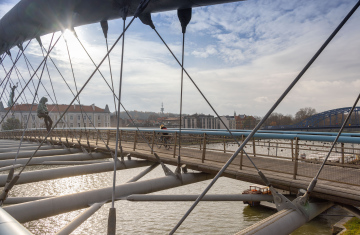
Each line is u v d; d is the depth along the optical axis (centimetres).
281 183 547
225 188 3250
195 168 765
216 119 15412
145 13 454
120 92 394
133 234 2219
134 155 1061
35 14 554
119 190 604
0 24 707
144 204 2912
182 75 538
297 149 566
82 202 554
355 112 8300
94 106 11606
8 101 1034
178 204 2897
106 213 2694
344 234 1673
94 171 915
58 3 479
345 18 301
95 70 454
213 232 2180
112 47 439
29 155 1391
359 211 453
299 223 428
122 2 422
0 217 171
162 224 2386
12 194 3281
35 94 636
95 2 439
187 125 14900
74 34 578
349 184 487
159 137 1295
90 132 2131
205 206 2788
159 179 675
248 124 15588
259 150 1942
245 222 2355
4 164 1045
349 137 502
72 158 1231
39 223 2461
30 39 692
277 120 13625
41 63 652
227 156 895
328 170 627
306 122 8688
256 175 593
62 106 10869
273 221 407
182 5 418
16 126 8025
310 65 318
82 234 2253
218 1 385
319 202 494
